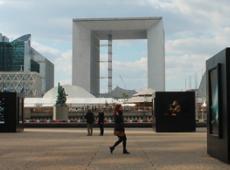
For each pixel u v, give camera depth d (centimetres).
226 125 1655
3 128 4447
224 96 1706
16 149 2325
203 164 1609
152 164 1608
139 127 6116
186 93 4484
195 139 3158
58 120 7088
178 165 1575
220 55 1778
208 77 2000
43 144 2708
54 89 11994
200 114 9462
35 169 1470
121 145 2578
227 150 1630
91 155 1975
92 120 3903
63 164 1617
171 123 4475
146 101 9994
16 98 4450
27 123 6303
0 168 1498
